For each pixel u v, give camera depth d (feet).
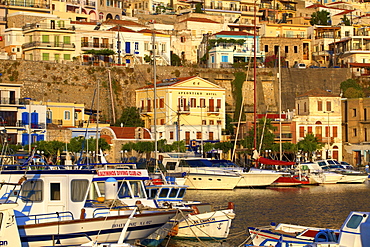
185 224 234.79
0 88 513.86
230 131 609.42
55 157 449.89
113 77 620.49
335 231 192.95
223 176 401.49
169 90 577.02
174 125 562.25
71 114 556.92
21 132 498.28
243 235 246.88
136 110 603.67
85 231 181.16
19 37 648.38
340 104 604.49
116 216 184.96
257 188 422.41
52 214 183.11
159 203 222.69
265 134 547.90
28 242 176.04
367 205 336.70
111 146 524.93
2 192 199.41
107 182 198.49
